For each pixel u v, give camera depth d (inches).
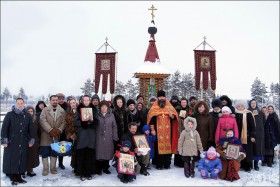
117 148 311.0
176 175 298.0
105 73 599.8
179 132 329.7
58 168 327.0
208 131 319.6
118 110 318.3
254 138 309.9
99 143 289.7
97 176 292.7
